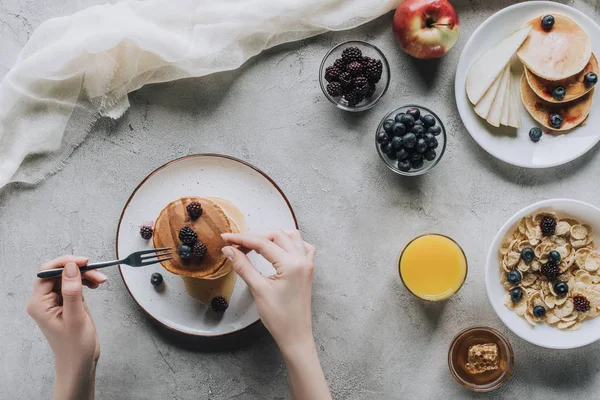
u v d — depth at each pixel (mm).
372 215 1058
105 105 1047
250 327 1056
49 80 1035
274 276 925
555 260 1016
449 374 1054
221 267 994
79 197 1064
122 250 1029
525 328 1028
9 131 1044
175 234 997
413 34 1002
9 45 1063
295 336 916
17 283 1067
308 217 1059
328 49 1055
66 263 924
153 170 1063
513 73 1048
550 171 1057
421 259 1023
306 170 1061
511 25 1034
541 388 1054
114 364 1059
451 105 1056
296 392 920
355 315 1058
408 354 1055
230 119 1061
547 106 1038
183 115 1061
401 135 992
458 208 1058
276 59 1056
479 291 1054
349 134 1058
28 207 1067
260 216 1037
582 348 1052
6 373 1067
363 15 1029
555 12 1029
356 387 1058
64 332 912
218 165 1034
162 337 1057
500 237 1002
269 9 1015
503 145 1047
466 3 1056
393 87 1057
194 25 1030
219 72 1059
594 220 1019
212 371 1060
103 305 1055
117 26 1009
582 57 1015
